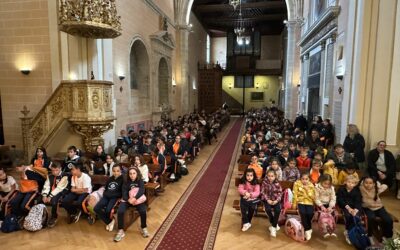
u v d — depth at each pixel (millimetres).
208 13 24297
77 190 5074
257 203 4836
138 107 12617
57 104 7441
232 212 5562
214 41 30125
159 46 14430
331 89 9758
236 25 26906
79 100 7258
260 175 5898
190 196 6402
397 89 6812
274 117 16328
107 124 7617
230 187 7008
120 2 10086
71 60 8188
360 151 6887
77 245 4359
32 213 4816
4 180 5129
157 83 14258
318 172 5504
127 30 10805
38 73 8367
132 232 4770
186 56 18359
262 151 6973
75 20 6867
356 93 7285
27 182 5125
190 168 8781
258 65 27609
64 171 5891
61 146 8227
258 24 26703
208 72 24531
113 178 5016
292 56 17594
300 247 4332
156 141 8203
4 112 8727
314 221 5094
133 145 8031
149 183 5734
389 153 6312
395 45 6699
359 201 4484
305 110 14062
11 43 8438
